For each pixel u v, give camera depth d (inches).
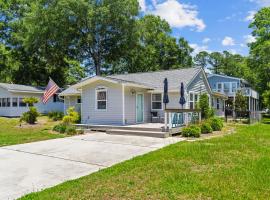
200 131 526.3
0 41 1630.2
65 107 1085.8
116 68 1793.8
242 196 191.3
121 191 202.8
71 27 1470.2
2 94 1158.3
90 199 188.2
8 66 1561.3
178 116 580.1
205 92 916.0
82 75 1530.5
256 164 278.8
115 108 669.3
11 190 213.3
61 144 430.3
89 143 438.0
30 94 1210.6
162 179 229.8
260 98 1812.3
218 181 223.0
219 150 352.8
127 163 290.4
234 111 1065.5
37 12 1450.5
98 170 269.9
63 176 251.1
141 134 526.0
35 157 334.3
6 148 400.8
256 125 822.5
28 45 1491.1
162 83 766.5
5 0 1631.4
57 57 1584.6
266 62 1460.4
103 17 1441.9
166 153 335.9
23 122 838.5
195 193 197.0
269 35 1406.3
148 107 756.6
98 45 1558.8
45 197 192.4
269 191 201.2
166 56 1883.6
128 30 1505.9
